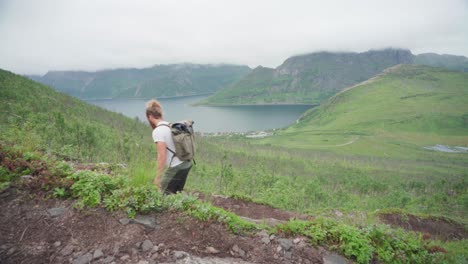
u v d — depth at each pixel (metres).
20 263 3.21
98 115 58.53
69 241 3.58
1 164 4.39
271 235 4.64
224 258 3.93
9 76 47.47
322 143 168.62
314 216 9.08
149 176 5.38
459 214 18.33
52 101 46.38
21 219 3.72
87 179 4.44
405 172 75.25
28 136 7.43
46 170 4.57
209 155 52.41
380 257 4.75
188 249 3.86
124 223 3.97
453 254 5.89
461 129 193.88
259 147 121.62
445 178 58.38
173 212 4.39
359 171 65.62
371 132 199.00
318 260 4.38
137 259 3.51
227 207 7.88
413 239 5.52
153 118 4.98
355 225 5.68
